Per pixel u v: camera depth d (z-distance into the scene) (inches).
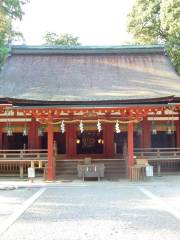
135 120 930.1
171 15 1270.9
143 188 775.1
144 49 1310.3
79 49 1300.4
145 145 1123.3
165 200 617.9
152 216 492.1
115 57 1284.4
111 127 1136.2
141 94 986.7
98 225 442.6
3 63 1146.0
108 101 932.6
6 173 1039.6
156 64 1241.4
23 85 1087.6
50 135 929.5
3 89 1058.7
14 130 1106.7
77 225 443.5
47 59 1270.9
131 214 506.6
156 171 1063.0
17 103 952.3
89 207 560.7
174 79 1140.5
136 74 1167.0
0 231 416.5
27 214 510.9
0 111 1018.1
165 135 1130.7
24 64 1238.3
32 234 404.2
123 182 874.1
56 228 429.7
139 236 393.1
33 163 912.3
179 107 1023.6
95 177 934.4
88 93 1002.1
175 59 1401.3
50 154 925.8
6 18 1306.6
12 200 632.4
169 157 1020.5
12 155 1024.9
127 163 956.0
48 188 791.7
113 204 585.6
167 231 413.1
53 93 1008.2
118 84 1084.5
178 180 903.1
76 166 1019.9
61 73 1172.5
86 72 1177.4
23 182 895.1
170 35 1338.6
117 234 401.4
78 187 803.4
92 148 1138.0
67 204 588.4
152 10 1413.6
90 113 948.6
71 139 1130.0
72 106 903.7
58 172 999.6
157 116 1118.4
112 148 1130.7
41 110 906.1
